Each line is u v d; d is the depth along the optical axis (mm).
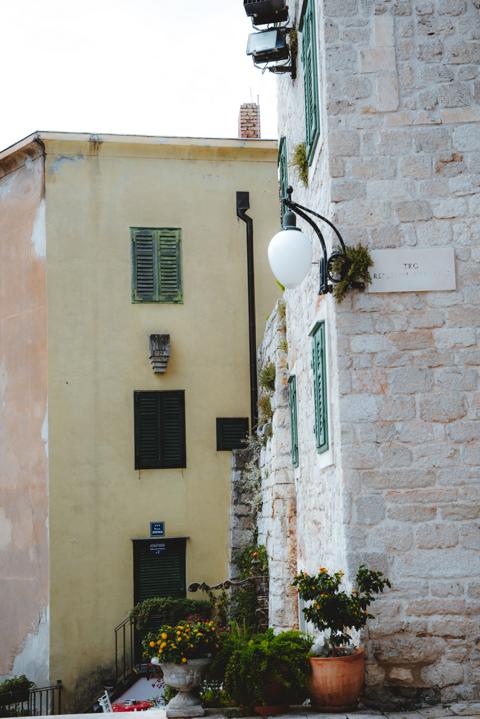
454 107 8141
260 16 10734
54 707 15453
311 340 9836
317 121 8742
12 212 17297
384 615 7602
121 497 16172
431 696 7492
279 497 12758
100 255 16688
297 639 7500
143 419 16391
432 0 8258
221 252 17031
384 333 7941
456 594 7621
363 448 7805
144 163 17047
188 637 7379
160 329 16656
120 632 15797
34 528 16250
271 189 17312
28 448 16516
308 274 10055
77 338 16438
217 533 16281
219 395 16656
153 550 16094
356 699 7266
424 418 7836
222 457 16500
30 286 16812
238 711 7305
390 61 8195
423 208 8055
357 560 7672
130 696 14852
